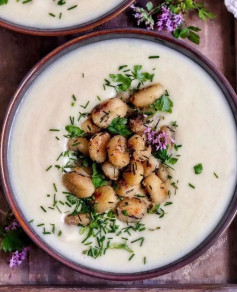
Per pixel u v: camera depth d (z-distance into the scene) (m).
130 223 0.46
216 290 0.50
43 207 0.46
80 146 0.46
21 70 0.51
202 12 0.51
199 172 0.46
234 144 0.47
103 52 0.46
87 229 0.46
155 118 0.46
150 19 0.51
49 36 0.51
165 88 0.47
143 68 0.47
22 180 0.46
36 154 0.46
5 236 0.50
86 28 0.48
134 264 0.47
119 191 0.45
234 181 0.47
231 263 0.52
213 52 0.52
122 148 0.44
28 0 0.49
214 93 0.47
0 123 0.51
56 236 0.46
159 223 0.47
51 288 0.50
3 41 0.51
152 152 0.46
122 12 0.52
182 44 0.46
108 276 0.46
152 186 0.45
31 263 0.51
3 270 0.51
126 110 0.46
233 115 0.47
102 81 0.46
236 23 0.52
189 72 0.47
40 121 0.46
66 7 0.49
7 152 0.46
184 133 0.46
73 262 0.46
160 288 0.50
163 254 0.47
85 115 0.46
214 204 0.47
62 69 0.46
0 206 0.51
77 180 0.45
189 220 0.47
